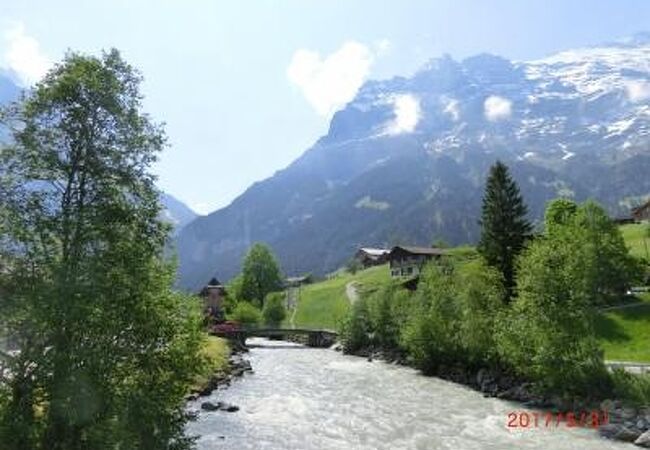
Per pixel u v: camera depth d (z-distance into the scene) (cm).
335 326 12781
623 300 8038
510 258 9056
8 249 2392
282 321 15100
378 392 6028
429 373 7344
